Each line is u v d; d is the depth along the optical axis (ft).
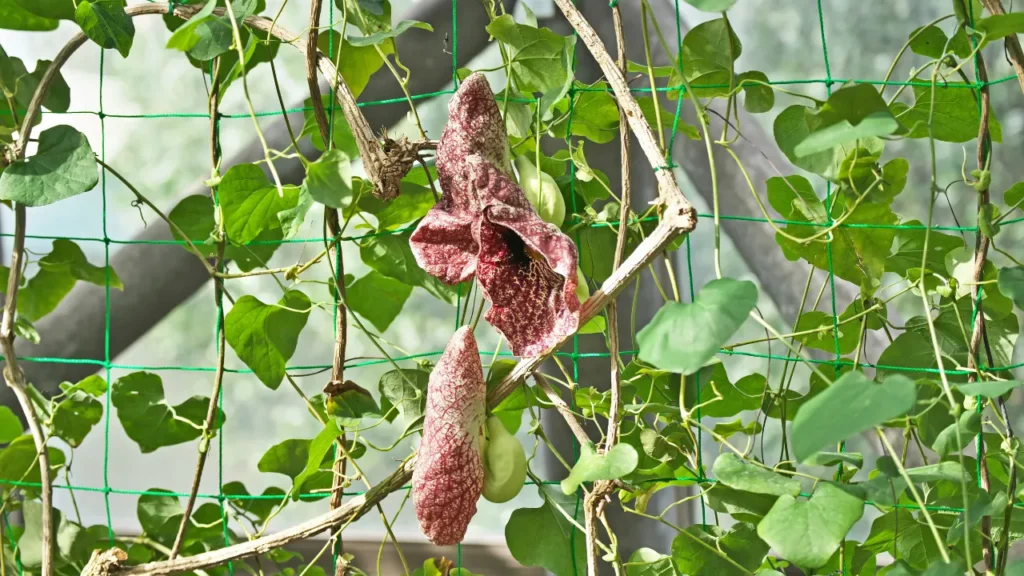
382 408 3.31
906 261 3.47
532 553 3.33
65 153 3.10
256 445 5.18
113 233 5.19
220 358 3.33
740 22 4.89
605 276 3.38
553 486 3.42
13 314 3.36
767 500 3.26
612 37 4.62
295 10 5.14
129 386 3.63
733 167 4.58
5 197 3.03
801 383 4.70
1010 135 4.82
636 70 3.29
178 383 5.17
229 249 3.62
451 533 2.81
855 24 4.85
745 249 4.63
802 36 4.88
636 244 3.36
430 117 4.72
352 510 3.17
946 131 3.36
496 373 3.03
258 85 5.24
